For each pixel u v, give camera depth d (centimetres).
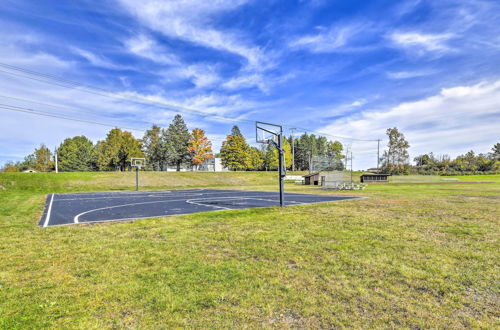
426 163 8012
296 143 8362
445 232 720
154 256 530
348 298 350
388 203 1404
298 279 412
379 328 280
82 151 5959
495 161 7512
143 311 320
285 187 3494
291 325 287
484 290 373
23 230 790
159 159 6225
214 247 593
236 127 7162
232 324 289
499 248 570
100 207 1387
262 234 716
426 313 312
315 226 816
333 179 3916
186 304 336
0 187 2542
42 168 6444
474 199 1580
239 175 4981
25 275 434
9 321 296
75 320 300
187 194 2344
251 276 425
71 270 455
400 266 465
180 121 6084
